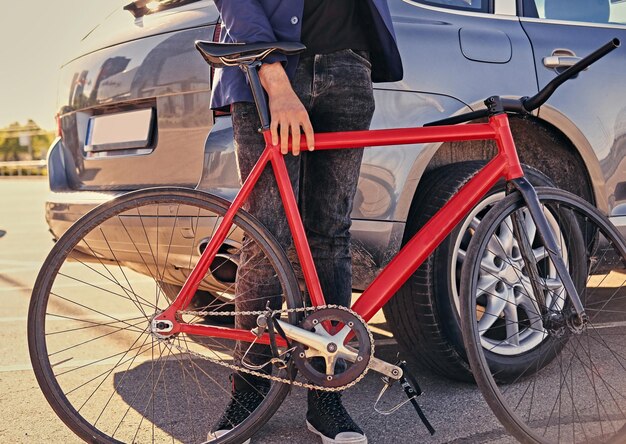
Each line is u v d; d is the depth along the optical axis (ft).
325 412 7.89
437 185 9.09
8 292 15.61
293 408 8.93
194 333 7.43
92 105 10.42
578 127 10.11
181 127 9.20
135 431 8.25
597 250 8.48
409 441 7.92
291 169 7.52
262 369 7.80
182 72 9.20
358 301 7.57
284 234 7.75
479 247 7.36
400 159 8.90
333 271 8.09
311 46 7.39
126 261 9.54
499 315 9.34
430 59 9.21
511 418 7.18
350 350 7.27
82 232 7.26
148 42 9.75
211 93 8.55
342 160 7.85
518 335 9.41
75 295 15.25
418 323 9.02
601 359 8.57
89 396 8.63
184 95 9.16
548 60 9.96
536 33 10.15
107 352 11.07
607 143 10.34
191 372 10.07
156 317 7.38
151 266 9.45
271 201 7.54
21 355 11.00
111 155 10.18
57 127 11.35
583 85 10.24
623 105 10.53
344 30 7.44
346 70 7.52
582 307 7.52
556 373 9.57
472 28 9.70
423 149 8.97
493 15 10.00
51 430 8.30
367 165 8.79
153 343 8.00
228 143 8.73
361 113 7.68
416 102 9.05
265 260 7.67
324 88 7.49
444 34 9.43
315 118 7.70
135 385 9.62
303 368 7.28
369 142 7.36
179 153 9.23
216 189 8.76
